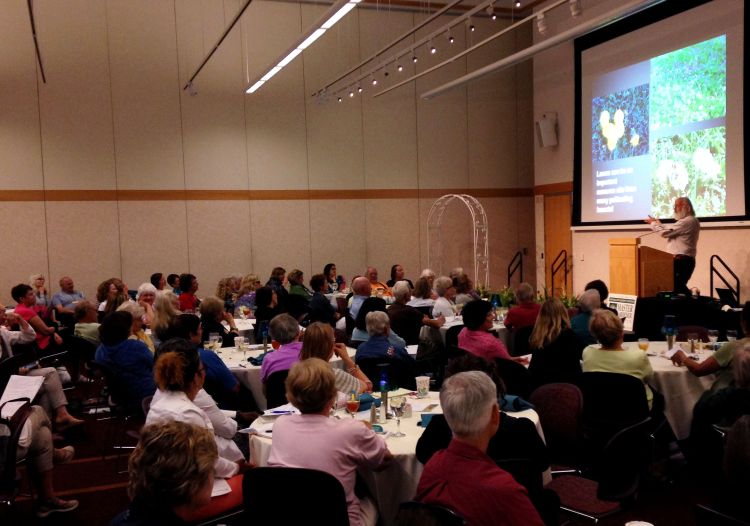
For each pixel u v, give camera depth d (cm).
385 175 1279
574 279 1233
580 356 455
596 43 1138
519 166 1377
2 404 396
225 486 285
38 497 405
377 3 1245
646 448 334
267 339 612
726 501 235
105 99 1092
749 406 330
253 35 1175
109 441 557
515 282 1386
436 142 1313
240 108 1175
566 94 1241
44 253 1069
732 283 909
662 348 529
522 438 249
